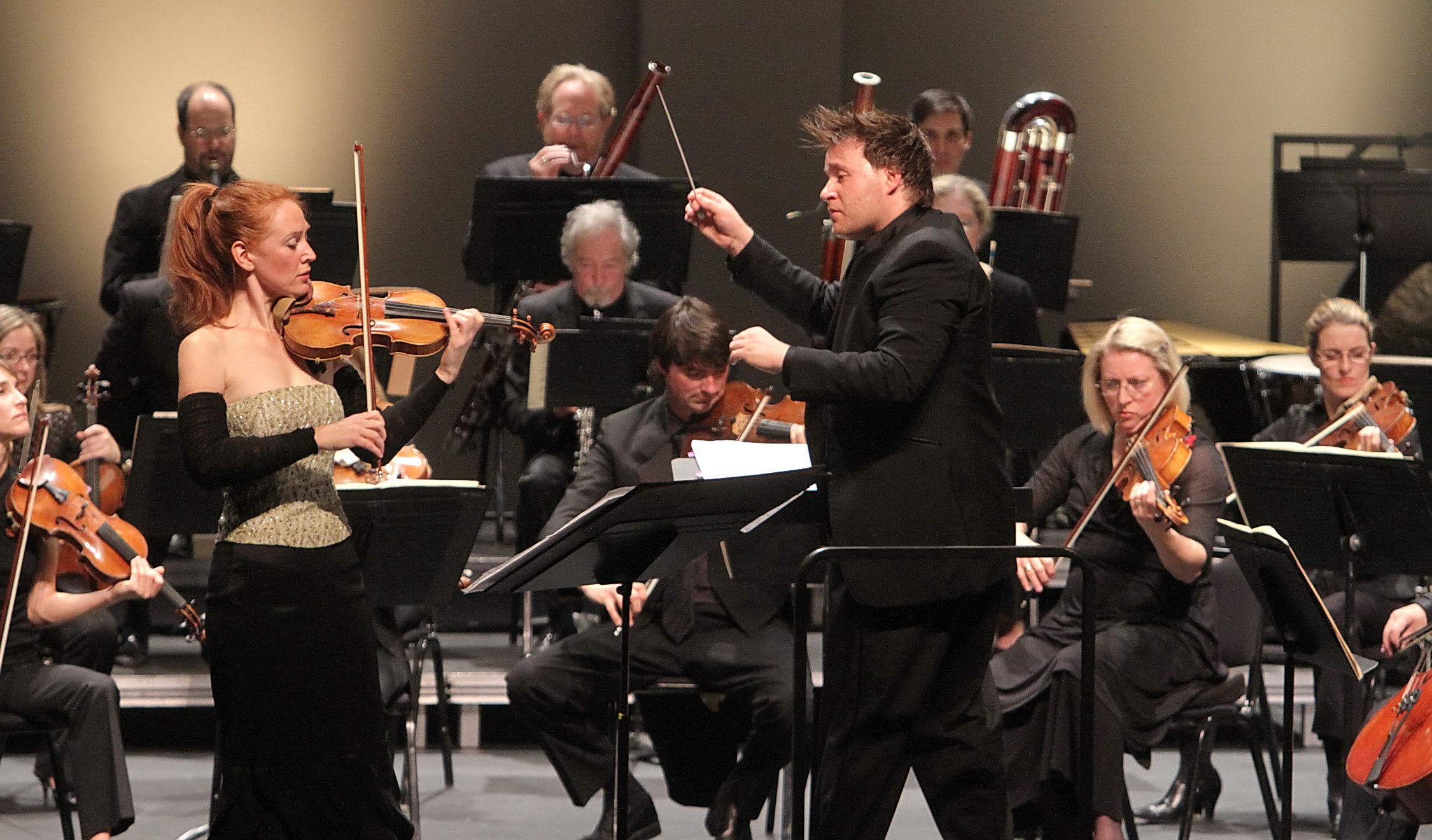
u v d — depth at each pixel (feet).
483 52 70.33
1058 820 36.58
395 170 70.18
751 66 68.03
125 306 49.78
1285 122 74.64
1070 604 39.78
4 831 40.29
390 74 69.97
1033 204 60.29
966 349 28.96
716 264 68.28
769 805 41.88
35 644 38.22
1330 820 42.34
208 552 59.82
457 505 35.96
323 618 30.07
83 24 68.13
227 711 30.25
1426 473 35.73
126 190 68.44
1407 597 43.52
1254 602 39.91
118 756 36.47
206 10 68.90
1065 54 73.36
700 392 40.40
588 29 70.59
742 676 39.27
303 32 69.41
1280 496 38.32
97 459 43.65
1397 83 75.00
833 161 29.60
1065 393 47.47
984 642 29.99
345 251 47.93
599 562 28.84
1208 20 74.02
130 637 48.85
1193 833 41.96
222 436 29.14
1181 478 39.52
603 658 39.50
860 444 29.25
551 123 55.62
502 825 41.75
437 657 45.01
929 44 72.59
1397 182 60.44
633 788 38.93
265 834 30.27
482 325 34.09
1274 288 73.10
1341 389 45.39
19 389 42.57
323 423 30.35
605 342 45.42
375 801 30.83
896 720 29.86
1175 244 74.64
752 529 30.09
